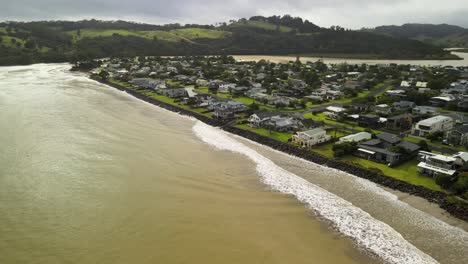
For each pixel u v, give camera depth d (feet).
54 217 94.94
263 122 191.42
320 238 90.53
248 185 121.60
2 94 263.70
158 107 251.19
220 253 82.64
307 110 231.50
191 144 164.76
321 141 162.20
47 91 290.56
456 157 127.95
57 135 166.09
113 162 135.74
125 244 84.43
